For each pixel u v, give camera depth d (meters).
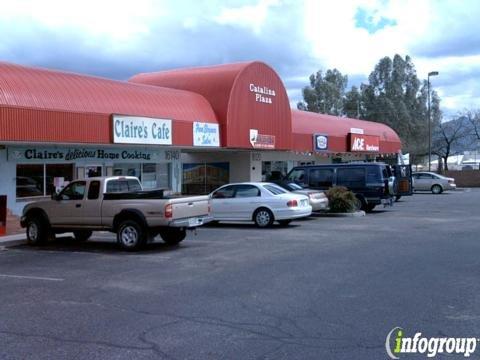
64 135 18.72
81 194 14.97
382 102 77.19
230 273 10.47
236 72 27.20
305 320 7.09
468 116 70.12
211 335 6.54
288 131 31.73
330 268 10.74
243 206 19.06
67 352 6.04
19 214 19.45
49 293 9.12
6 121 16.86
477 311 7.41
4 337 6.65
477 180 56.06
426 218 21.66
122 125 20.78
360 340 6.25
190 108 25.11
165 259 12.46
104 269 11.37
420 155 75.25
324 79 85.94
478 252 12.55
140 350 6.05
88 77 21.31
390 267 10.73
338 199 23.44
